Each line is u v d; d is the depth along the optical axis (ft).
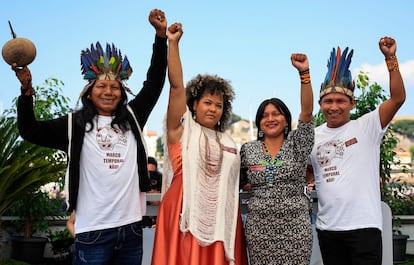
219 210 11.84
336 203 12.62
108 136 11.43
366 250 12.23
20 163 19.49
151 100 12.11
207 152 12.07
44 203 25.84
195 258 11.43
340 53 13.43
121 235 11.16
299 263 11.82
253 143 12.87
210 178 11.98
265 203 12.01
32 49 10.59
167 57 12.09
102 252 11.05
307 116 12.28
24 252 25.26
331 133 13.33
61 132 11.32
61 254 24.72
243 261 12.50
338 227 12.53
